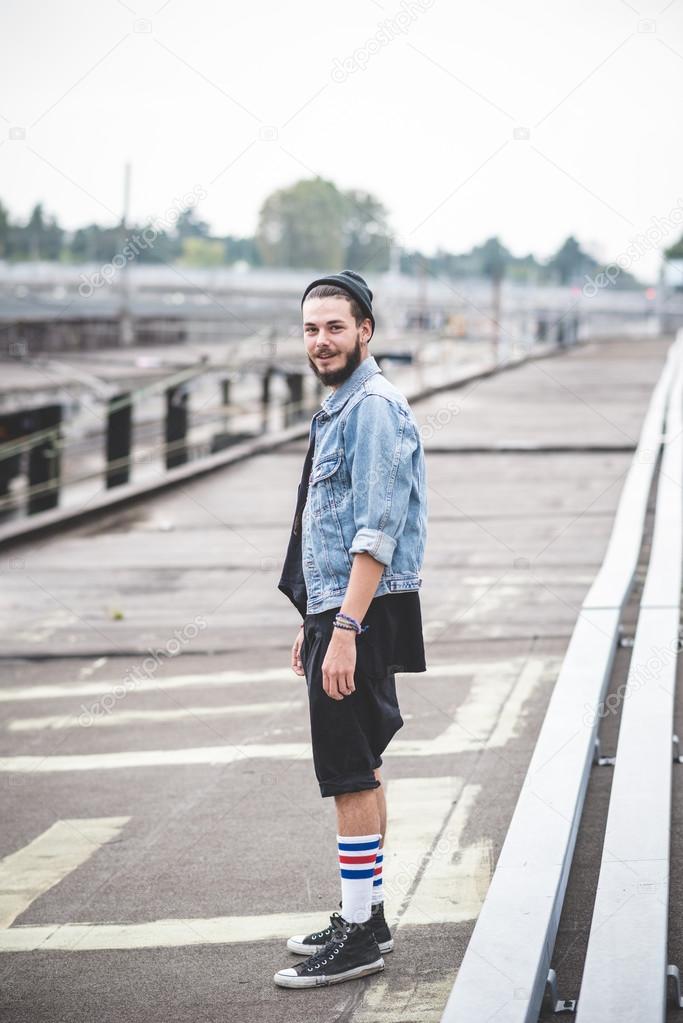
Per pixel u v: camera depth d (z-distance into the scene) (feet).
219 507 37.14
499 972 8.87
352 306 10.24
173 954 10.72
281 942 10.84
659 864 10.24
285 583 10.78
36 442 49.16
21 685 20.53
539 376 72.79
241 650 22.12
